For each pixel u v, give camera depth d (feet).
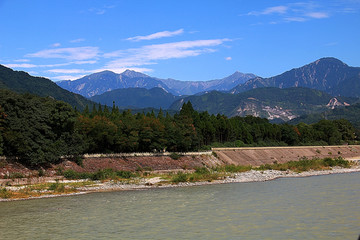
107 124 433.48
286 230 173.37
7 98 337.31
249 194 276.41
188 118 559.79
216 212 213.05
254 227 179.22
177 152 493.77
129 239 161.99
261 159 587.27
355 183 336.08
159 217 201.57
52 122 363.35
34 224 188.44
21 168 332.80
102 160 405.80
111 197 266.57
